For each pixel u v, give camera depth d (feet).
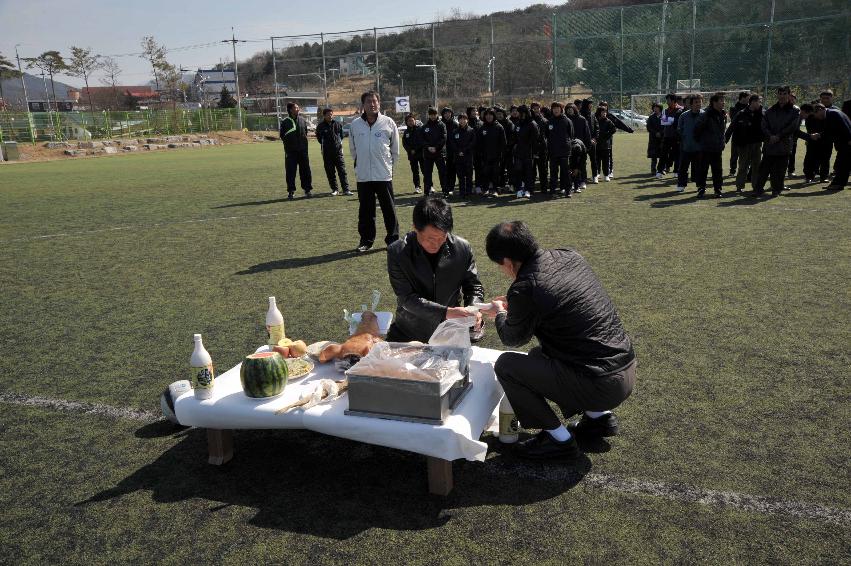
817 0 86.02
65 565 7.86
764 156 33.53
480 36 105.81
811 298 16.72
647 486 8.94
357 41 117.70
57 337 16.33
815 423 10.41
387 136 24.07
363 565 7.57
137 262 24.54
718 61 92.07
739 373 12.37
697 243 23.54
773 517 8.16
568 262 9.75
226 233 29.94
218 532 8.36
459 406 9.28
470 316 11.10
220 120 148.36
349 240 27.25
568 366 9.39
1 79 223.30
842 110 37.27
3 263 25.26
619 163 56.24
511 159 39.93
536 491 9.00
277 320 11.84
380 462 10.01
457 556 7.66
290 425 9.37
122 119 135.23
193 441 10.87
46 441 10.97
